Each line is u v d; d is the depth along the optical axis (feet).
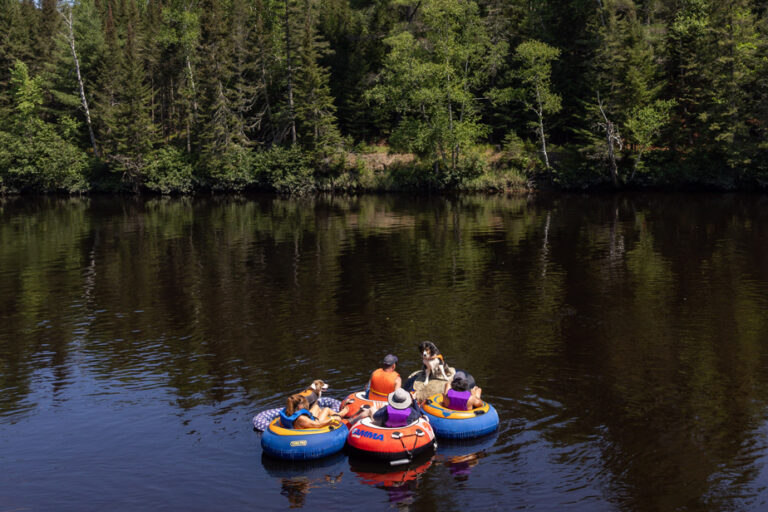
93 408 36.29
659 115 157.38
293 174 199.72
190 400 37.09
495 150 195.93
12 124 228.22
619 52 168.35
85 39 249.55
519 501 25.72
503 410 34.73
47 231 118.32
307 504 25.85
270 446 29.81
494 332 49.55
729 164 152.66
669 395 36.37
